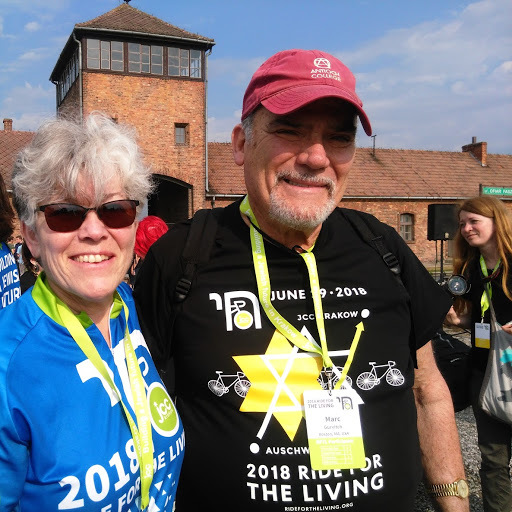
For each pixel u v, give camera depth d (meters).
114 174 1.44
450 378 3.39
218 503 1.66
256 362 1.66
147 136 21.06
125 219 1.47
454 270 3.53
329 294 1.73
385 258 1.82
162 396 1.64
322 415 1.63
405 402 1.76
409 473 1.71
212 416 1.67
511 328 3.08
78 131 1.42
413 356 1.88
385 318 1.77
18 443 1.24
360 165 26.41
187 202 22.31
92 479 1.31
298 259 1.74
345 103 1.60
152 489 1.50
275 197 1.68
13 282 2.60
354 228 1.88
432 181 26.62
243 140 1.89
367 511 1.63
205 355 1.68
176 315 1.73
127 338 1.61
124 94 20.73
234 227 1.80
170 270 1.76
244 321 1.70
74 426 1.32
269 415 1.63
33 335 1.35
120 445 1.41
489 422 3.23
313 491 1.60
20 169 1.42
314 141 1.64
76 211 1.39
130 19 21.31
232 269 1.75
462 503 1.89
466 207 3.39
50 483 1.26
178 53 21.53
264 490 1.61
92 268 1.43
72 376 1.36
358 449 1.62
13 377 1.27
